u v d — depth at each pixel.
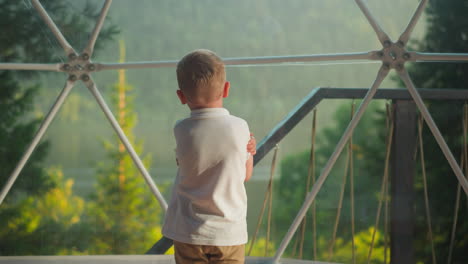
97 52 5.25
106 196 5.61
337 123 4.68
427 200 4.21
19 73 5.28
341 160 4.70
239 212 2.70
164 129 5.68
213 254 2.73
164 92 5.67
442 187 4.26
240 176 2.70
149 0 5.59
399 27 4.55
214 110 2.76
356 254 4.56
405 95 4.23
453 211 4.25
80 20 5.11
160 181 5.73
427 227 4.27
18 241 5.33
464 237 4.20
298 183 4.96
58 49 5.17
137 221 5.75
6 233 5.32
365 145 4.64
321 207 4.64
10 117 5.36
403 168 4.26
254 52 5.85
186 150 2.71
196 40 5.89
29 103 5.38
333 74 4.95
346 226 4.57
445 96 4.13
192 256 2.73
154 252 4.57
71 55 4.45
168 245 4.56
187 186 2.73
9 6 5.01
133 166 5.64
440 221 4.28
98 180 5.57
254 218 4.98
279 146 4.98
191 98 2.77
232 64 4.31
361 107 4.04
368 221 4.52
